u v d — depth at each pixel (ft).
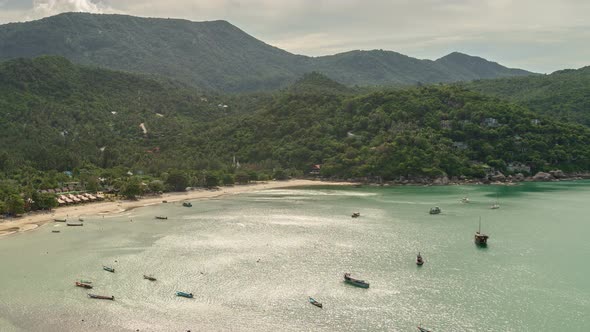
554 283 430.20
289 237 586.04
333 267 471.21
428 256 508.12
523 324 351.05
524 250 533.96
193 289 411.95
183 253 514.68
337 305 382.01
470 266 476.54
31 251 524.11
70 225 655.76
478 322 353.72
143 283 424.46
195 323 349.82
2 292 403.54
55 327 342.64
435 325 348.79
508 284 427.74
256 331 339.36
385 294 404.16
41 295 397.80
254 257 501.15
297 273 452.76
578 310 374.22
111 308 373.61
